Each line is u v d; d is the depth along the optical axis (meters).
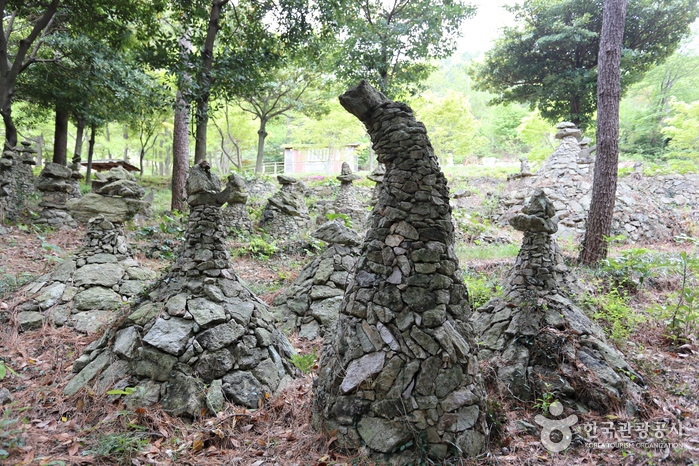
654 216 12.69
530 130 23.16
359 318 2.87
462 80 44.34
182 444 2.79
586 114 20.94
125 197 5.84
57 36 12.88
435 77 40.09
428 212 2.86
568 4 18.81
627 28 18.55
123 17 11.45
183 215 11.15
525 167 15.18
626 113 28.05
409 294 2.75
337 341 2.95
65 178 11.06
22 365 3.97
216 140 31.41
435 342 2.68
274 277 7.70
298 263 8.81
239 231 10.57
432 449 2.54
